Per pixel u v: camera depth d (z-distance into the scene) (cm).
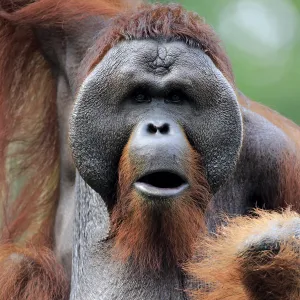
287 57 1916
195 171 820
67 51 1014
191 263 840
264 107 1026
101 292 868
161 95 818
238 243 814
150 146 787
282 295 810
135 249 841
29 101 1062
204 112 825
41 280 963
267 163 929
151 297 854
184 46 825
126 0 1055
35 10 1019
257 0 1969
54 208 1058
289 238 798
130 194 811
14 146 1075
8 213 1078
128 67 820
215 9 1847
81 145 838
